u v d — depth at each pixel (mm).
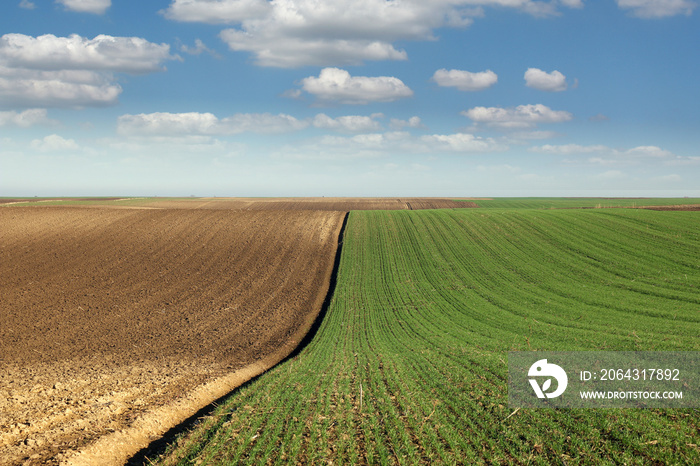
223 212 62156
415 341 22781
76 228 50875
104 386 16312
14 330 24312
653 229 45875
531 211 58844
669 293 29766
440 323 26297
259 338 24578
